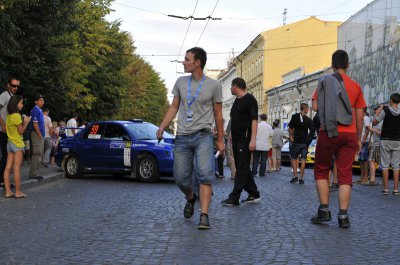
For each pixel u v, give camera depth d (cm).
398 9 1970
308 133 1364
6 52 1648
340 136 712
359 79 2412
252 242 614
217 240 624
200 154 695
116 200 991
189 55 697
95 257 541
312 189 1209
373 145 1325
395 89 1944
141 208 884
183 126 702
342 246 594
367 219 780
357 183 1400
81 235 653
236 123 930
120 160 1416
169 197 1041
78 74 2586
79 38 2806
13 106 1011
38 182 1286
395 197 1070
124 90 3806
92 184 1327
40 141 1291
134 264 513
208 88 696
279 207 903
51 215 807
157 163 1363
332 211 861
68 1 1978
